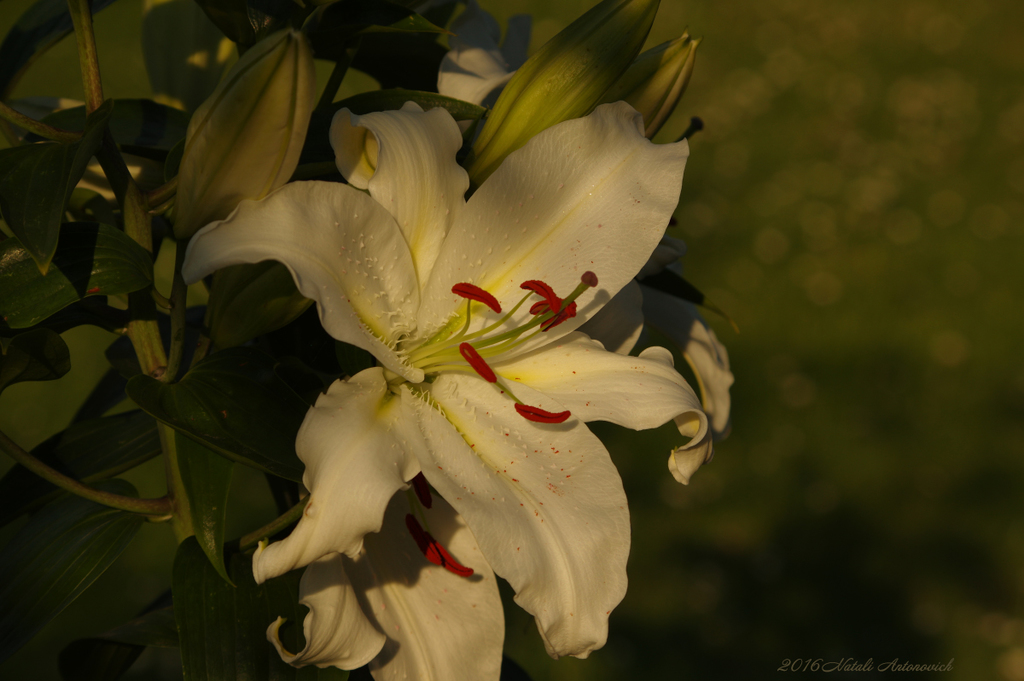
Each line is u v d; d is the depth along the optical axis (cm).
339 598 86
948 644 214
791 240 321
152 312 92
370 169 89
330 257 87
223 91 84
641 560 229
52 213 84
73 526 93
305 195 86
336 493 84
